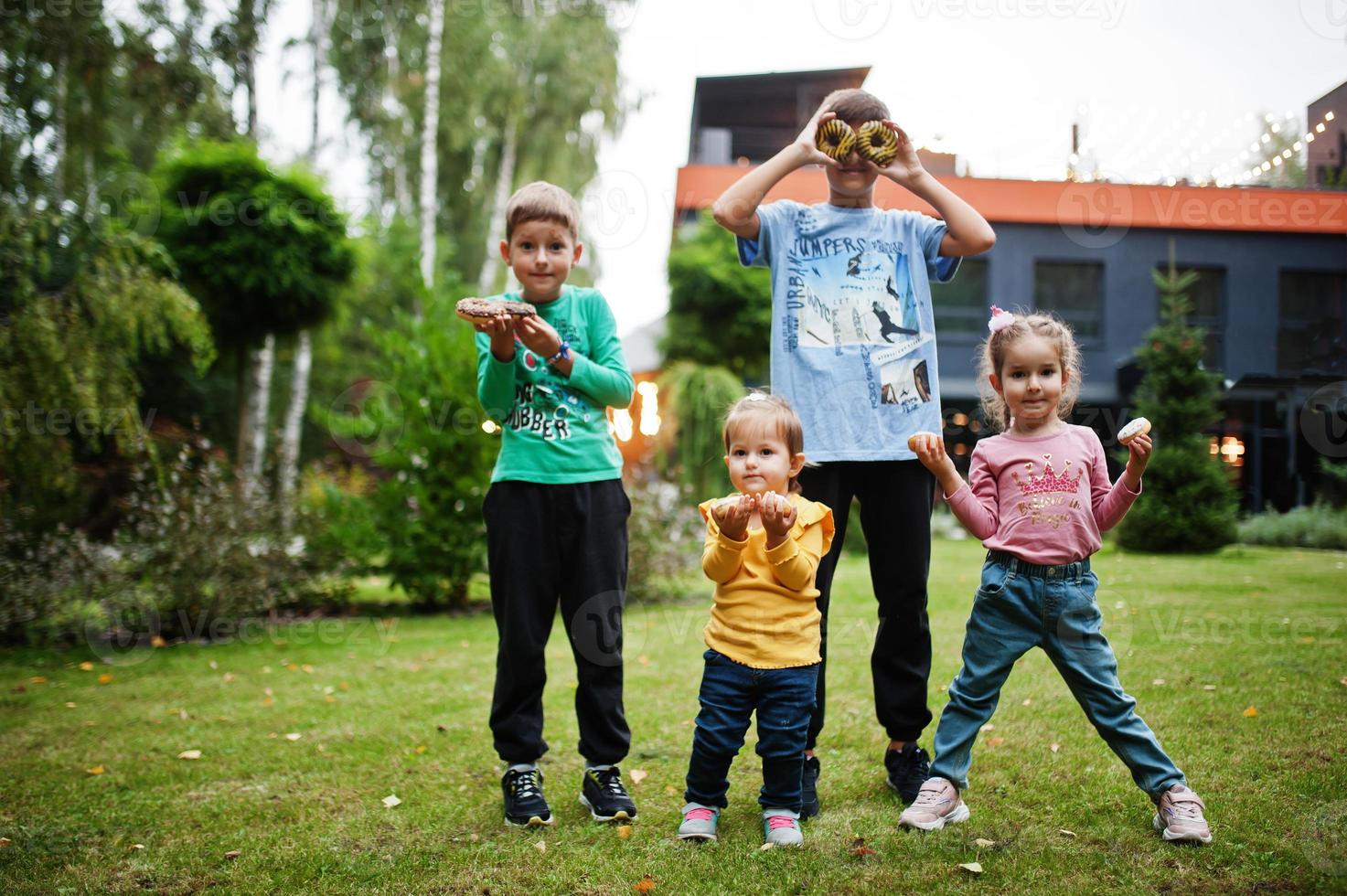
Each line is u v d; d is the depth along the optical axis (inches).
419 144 601.0
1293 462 400.5
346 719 124.8
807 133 85.8
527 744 83.4
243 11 449.7
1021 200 471.2
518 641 84.1
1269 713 104.7
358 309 700.7
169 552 208.8
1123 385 462.0
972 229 83.9
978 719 77.4
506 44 584.4
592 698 84.4
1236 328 421.7
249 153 318.0
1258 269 422.3
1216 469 359.3
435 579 243.1
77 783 97.7
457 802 88.6
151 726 124.0
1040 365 77.9
